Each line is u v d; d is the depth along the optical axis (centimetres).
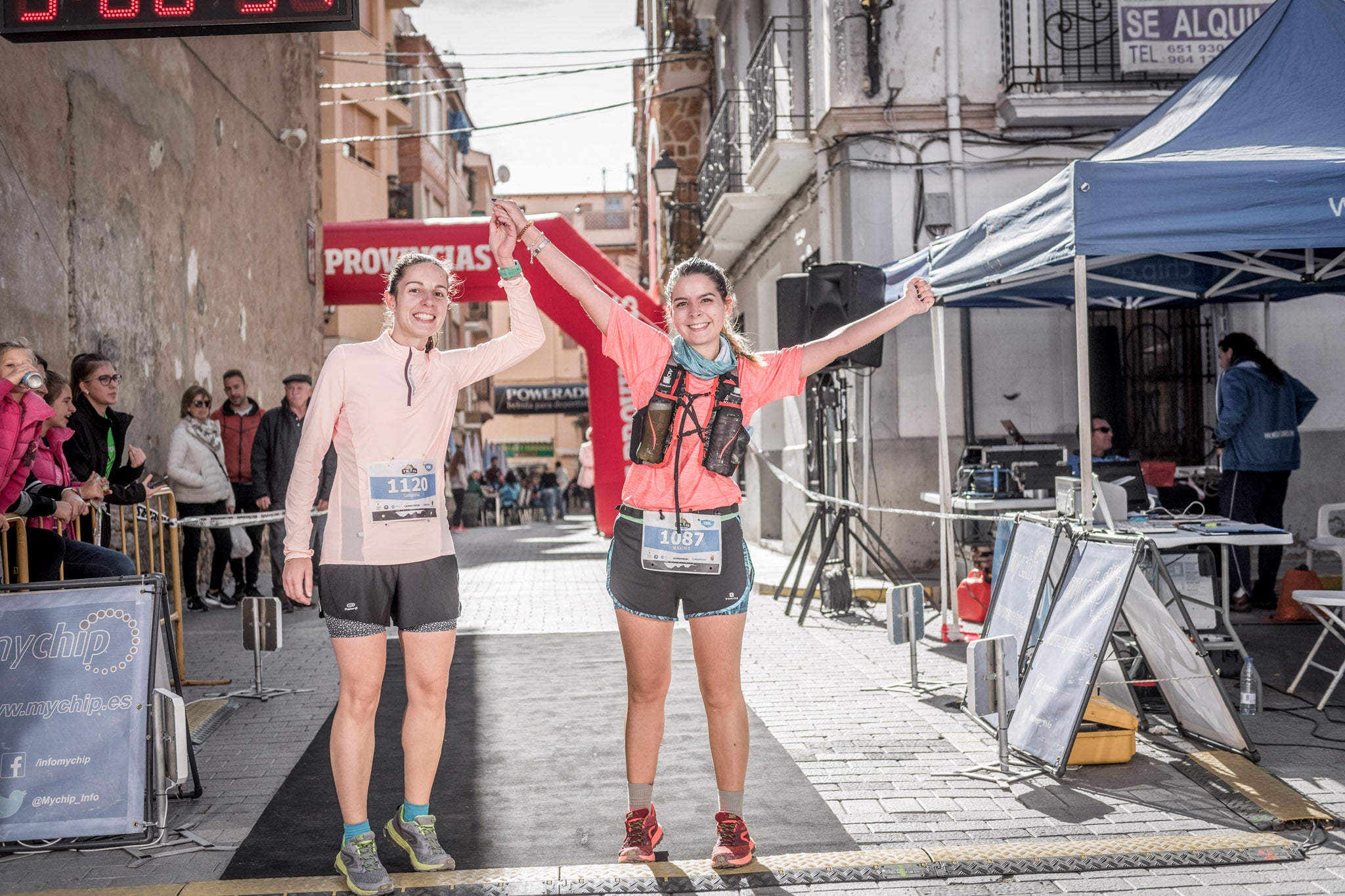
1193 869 365
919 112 1104
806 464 1309
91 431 705
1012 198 1109
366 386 352
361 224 1723
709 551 351
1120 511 648
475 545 1975
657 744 373
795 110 1268
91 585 417
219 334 1220
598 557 1638
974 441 1106
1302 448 1083
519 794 448
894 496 1110
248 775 482
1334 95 621
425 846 367
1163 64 1052
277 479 1019
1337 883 350
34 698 401
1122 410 1097
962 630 805
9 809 388
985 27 1112
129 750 396
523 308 381
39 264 803
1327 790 438
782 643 786
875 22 1095
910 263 820
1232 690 614
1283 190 537
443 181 3597
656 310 1652
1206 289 900
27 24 564
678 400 352
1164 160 552
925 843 388
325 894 346
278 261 1451
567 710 592
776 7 1372
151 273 1025
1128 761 483
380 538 351
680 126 2120
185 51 1129
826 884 356
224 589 1178
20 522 515
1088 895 345
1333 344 1087
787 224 1399
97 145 913
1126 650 592
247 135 1331
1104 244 544
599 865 367
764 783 459
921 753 500
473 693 639
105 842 396
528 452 5603
